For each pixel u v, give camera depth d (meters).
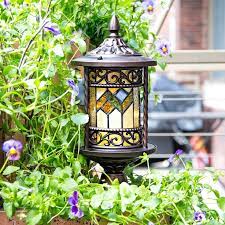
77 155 1.93
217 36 4.66
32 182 1.78
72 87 1.83
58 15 2.03
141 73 1.91
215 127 3.73
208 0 4.51
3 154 1.95
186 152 3.70
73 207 1.66
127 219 1.74
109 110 1.88
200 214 1.78
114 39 1.91
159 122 3.75
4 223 1.82
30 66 1.83
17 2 2.04
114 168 1.92
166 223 1.86
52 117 1.99
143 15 2.26
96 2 2.25
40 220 1.73
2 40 1.90
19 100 1.93
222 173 1.95
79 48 1.91
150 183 1.88
